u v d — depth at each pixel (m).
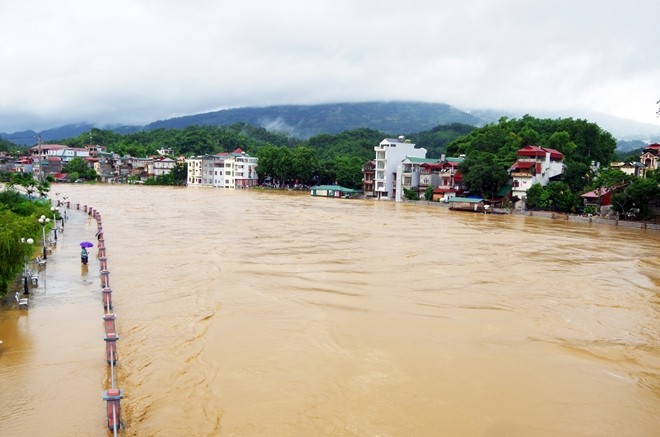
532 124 139.88
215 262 39.84
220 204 98.12
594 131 128.38
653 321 28.25
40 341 22.33
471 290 33.41
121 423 15.71
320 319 26.27
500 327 26.11
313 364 20.66
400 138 137.00
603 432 16.44
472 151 119.88
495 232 64.88
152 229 58.31
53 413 16.39
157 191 139.75
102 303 28.08
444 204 109.38
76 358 20.64
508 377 20.11
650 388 19.72
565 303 31.20
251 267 38.28
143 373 19.50
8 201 60.53
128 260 39.91
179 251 44.25
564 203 93.25
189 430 15.72
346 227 65.12
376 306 28.97
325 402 17.59
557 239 60.06
